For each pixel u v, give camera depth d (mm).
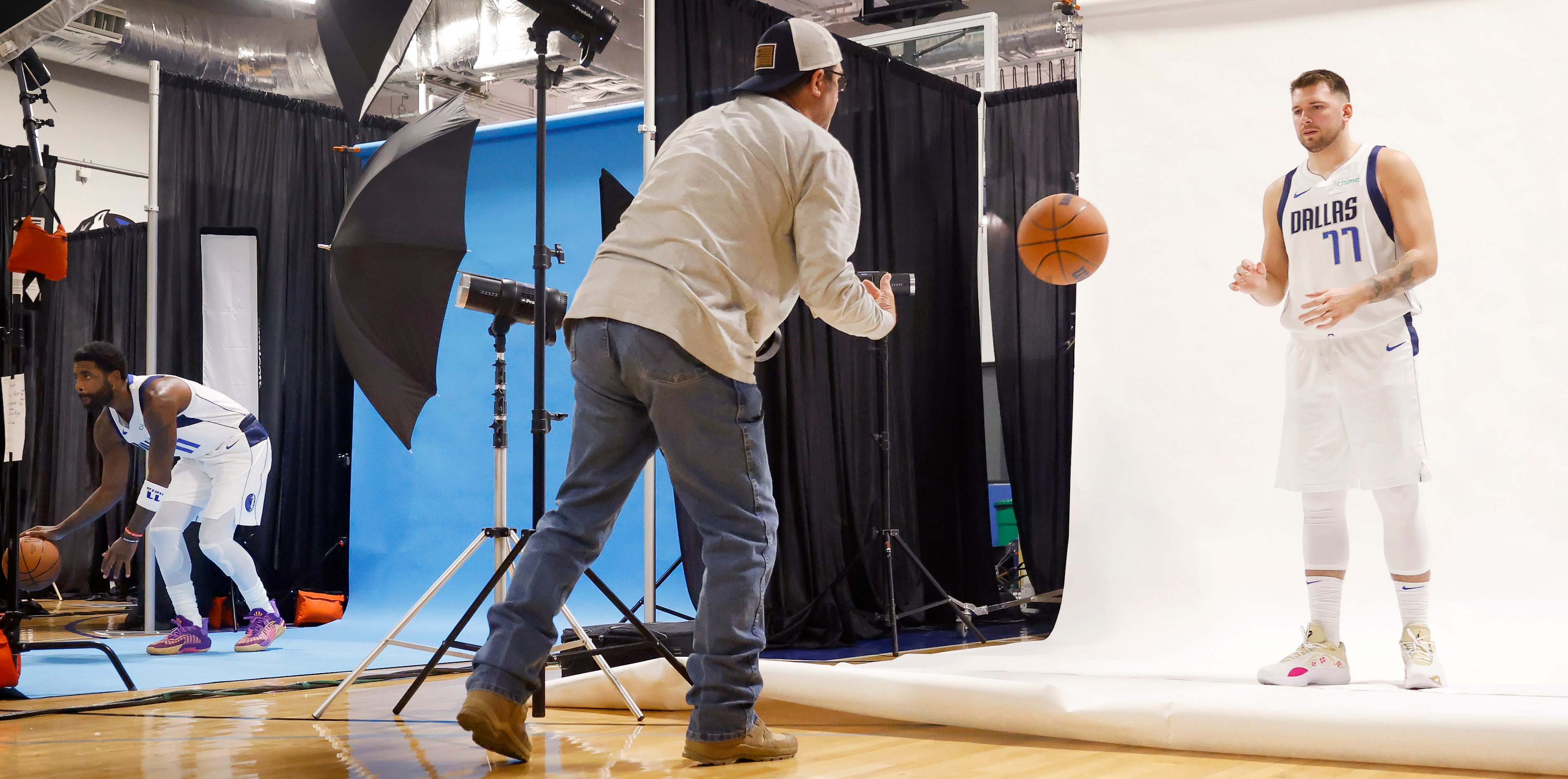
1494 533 3576
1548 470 3576
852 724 2543
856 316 2037
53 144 8578
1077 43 4727
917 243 5609
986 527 5867
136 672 3688
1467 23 3863
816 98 2148
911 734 2395
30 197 3764
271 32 8039
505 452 2811
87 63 7805
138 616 5410
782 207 2020
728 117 2080
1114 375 4109
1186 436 3990
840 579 4445
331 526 5824
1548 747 1883
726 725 2010
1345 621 3576
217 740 2352
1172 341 4070
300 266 5879
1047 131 5980
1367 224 2896
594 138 4844
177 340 5473
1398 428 2809
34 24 3303
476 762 2062
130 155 9086
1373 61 3949
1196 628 3709
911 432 5582
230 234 5523
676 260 1949
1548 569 3477
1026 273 5969
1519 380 3654
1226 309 4027
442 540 5141
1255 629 3629
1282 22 4086
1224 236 4066
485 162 5047
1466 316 3742
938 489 5711
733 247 1981
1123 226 4184
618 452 2076
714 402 1948
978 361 5961
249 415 4559
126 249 7719
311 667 3846
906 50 6938
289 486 5734
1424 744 1967
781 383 4777
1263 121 4070
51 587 7609
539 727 2516
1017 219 6020
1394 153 2898
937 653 3926
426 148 3490
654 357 1921
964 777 1902
